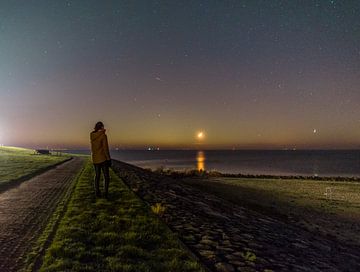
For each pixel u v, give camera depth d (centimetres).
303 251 798
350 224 1494
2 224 709
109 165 1042
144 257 527
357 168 8250
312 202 2088
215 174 4125
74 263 477
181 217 867
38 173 2050
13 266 469
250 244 695
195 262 513
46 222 728
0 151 6122
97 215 785
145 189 1368
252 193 2419
